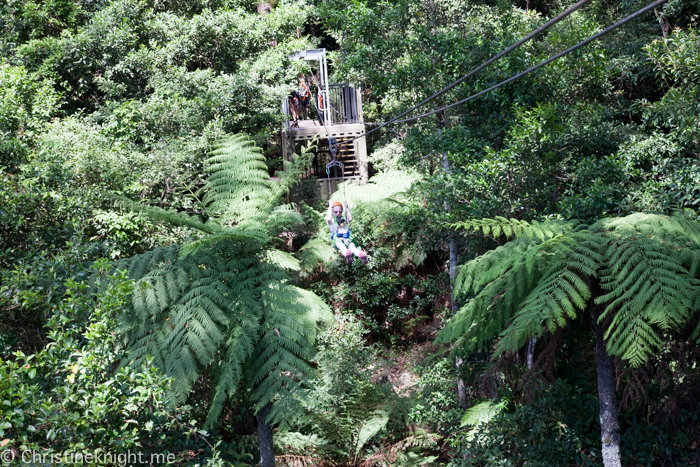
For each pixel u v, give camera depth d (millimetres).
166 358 6879
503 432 8328
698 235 5922
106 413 4930
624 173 8539
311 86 18750
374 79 10445
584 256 5559
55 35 14828
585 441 7977
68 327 6164
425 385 10586
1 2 13969
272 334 7508
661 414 7750
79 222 7949
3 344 6484
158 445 6176
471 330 6844
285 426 7137
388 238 13547
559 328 6391
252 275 7977
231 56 15328
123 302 6078
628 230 5844
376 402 10141
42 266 6551
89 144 10016
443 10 10664
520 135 8188
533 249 5727
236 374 6887
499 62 9438
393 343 13289
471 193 8625
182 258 7871
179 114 11773
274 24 15805
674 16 11531
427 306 14141
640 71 11094
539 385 8500
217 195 9070
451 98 10109
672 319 4918
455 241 9602
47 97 11305
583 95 10508
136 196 10094
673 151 8688
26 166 8422
